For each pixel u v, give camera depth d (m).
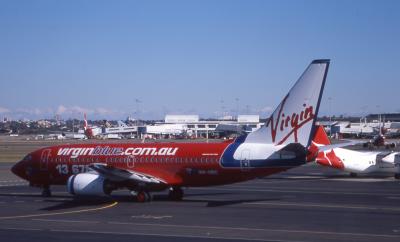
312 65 61.22
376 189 81.50
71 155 74.06
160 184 67.44
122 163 70.44
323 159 102.69
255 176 63.28
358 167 103.06
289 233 42.91
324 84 60.88
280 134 62.56
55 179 74.94
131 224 48.16
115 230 44.75
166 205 62.94
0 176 115.06
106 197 72.94
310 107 61.22
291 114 62.09
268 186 88.06
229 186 88.50
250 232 43.41
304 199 68.19
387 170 101.75
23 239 40.66
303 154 60.81
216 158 64.88
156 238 40.78
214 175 65.31
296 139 61.78
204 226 46.72
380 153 103.38
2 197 74.62
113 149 72.06
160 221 49.94
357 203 63.44
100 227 46.47
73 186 67.69
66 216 53.97
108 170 64.62
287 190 80.88
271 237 41.09
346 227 45.81
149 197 67.25
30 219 51.84
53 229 45.47
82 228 45.97
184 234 42.53
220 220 50.25
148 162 68.88
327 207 59.72
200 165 65.62
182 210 57.97
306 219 50.59
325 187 85.44
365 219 50.50
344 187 85.25
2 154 186.75
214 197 71.56
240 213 55.12
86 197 73.62
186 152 66.94
